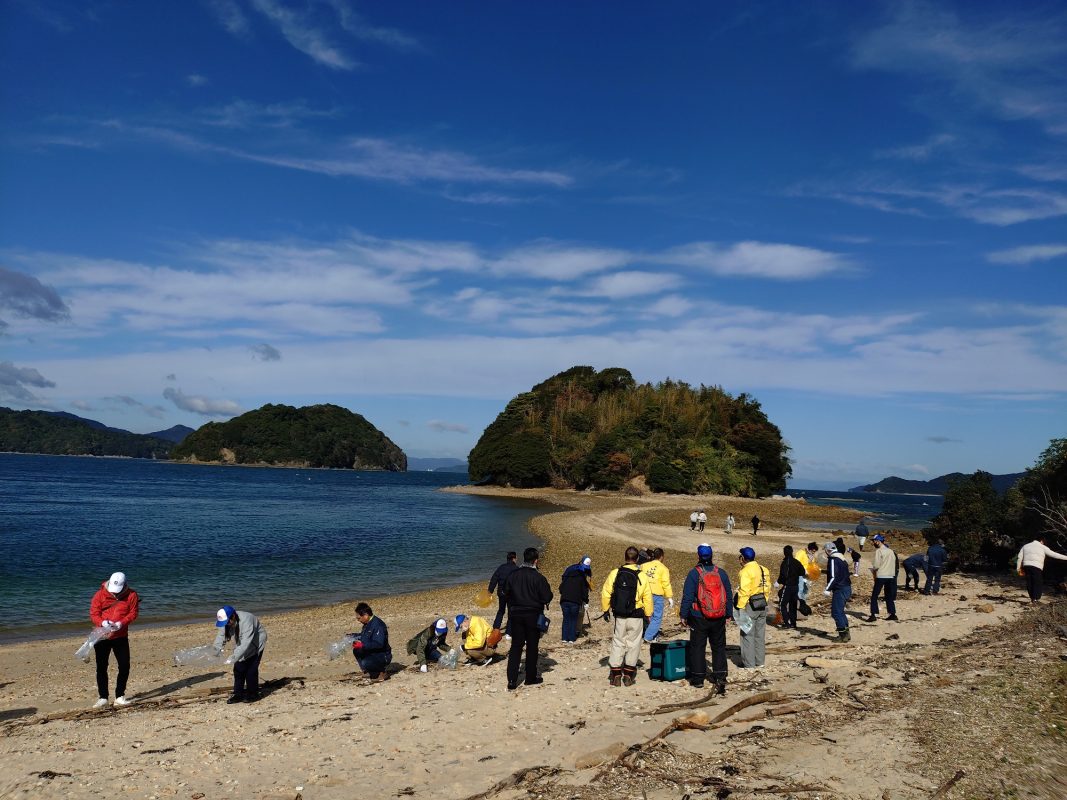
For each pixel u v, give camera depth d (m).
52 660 14.20
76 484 97.31
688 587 9.56
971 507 25.61
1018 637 12.89
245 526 46.72
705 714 8.04
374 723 8.30
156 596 22.22
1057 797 6.08
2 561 27.67
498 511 71.69
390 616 19.05
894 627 14.39
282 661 13.73
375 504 78.62
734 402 113.50
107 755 7.36
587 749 7.18
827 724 8.00
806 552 16.50
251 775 6.66
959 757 6.93
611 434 106.69
